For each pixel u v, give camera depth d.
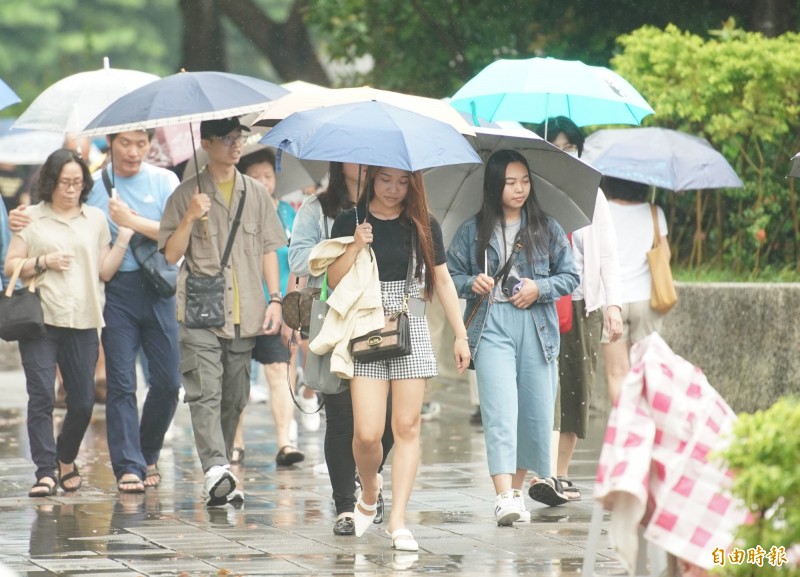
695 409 16.48
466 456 34.22
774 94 39.19
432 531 24.69
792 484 14.63
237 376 28.44
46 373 28.41
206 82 26.53
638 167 32.62
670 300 31.92
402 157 21.55
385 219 22.83
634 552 16.28
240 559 22.17
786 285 35.53
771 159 41.41
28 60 142.62
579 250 27.98
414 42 55.19
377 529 24.81
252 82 27.16
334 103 23.97
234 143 27.67
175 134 35.56
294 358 33.22
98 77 30.52
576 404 28.20
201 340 27.47
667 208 43.44
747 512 15.88
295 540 23.75
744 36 40.66
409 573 21.19
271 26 76.50
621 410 16.59
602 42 50.81
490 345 25.48
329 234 24.86
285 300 24.25
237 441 33.62
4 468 32.25
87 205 28.91
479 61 53.72
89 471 31.84
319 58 78.44
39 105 30.23
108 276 28.88
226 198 28.06
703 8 49.28
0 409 43.94
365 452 22.77
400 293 22.73
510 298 25.44
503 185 25.48
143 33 148.62
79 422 28.80
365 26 56.12
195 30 75.94
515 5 53.03
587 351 28.22
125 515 26.22
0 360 61.09
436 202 26.89
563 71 27.78
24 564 21.73
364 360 22.44
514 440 25.38
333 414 24.39
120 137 29.27
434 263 22.97
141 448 29.94
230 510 26.78
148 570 21.31
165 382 29.45
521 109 30.55
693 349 37.78
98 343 28.88
